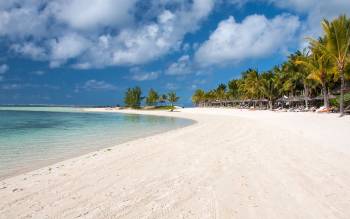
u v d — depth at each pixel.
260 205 6.57
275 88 72.31
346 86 47.31
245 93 95.25
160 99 144.38
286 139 16.27
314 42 35.72
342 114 32.12
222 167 10.27
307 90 58.31
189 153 13.46
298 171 9.12
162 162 11.66
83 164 12.09
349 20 32.12
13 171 11.43
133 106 148.00
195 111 90.75
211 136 20.11
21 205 7.35
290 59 60.06
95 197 7.68
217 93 130.88
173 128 32.66
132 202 7.18
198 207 6.64
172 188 8.14
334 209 6.15
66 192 8.25
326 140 14.68
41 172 11.00
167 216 6.23
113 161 12.38
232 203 6.77
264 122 31.16
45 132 28.19
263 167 9.93
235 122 34.56
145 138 21.23
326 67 41.00
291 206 6.41
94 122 45.62
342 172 8.73
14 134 26.30
